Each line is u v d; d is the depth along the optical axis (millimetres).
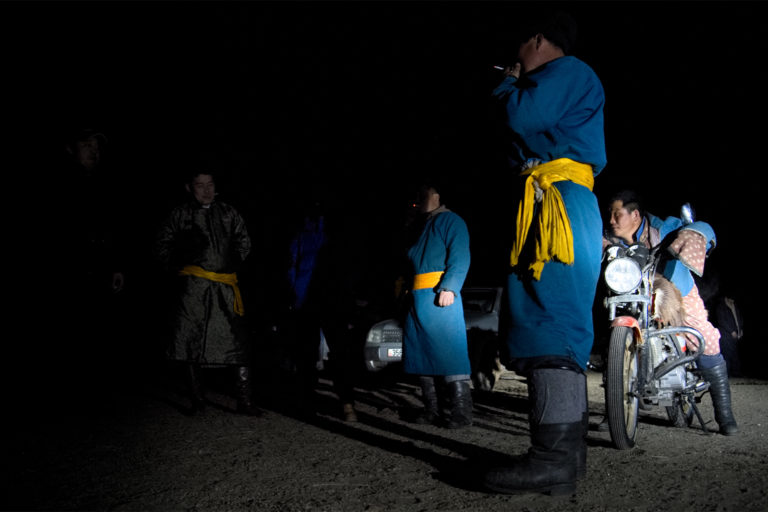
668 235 4398
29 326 5145
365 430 4539
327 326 5125
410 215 5129
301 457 3643
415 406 5875
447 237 4750
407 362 4777
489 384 6996
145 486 3049
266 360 7855
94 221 5180
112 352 8242
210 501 2818
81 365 5465
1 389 5492
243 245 5105
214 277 4973
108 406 5336
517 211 2754
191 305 4902
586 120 2787
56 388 5492
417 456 3672
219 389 6754
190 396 5086
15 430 4324
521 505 2699
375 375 7320
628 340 3902
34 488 3012
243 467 3408
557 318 2691
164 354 4883
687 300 4461
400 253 5223
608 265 3949
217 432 4371
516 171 2902
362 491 2947
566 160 2787
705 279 8125
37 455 3654
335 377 5027
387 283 7652
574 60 2832
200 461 3545
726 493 2883
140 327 9125
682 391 4270
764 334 12250
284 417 5047
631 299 3941
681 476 3188
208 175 5012
